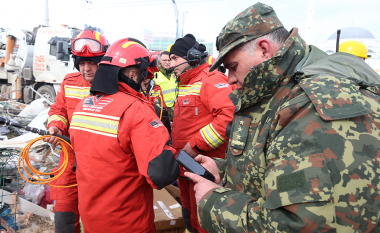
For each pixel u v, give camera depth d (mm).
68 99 1995
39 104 5020
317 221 589
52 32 8250
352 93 673
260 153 832
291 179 637
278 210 658
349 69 790
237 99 1032
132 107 1198
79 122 1282
